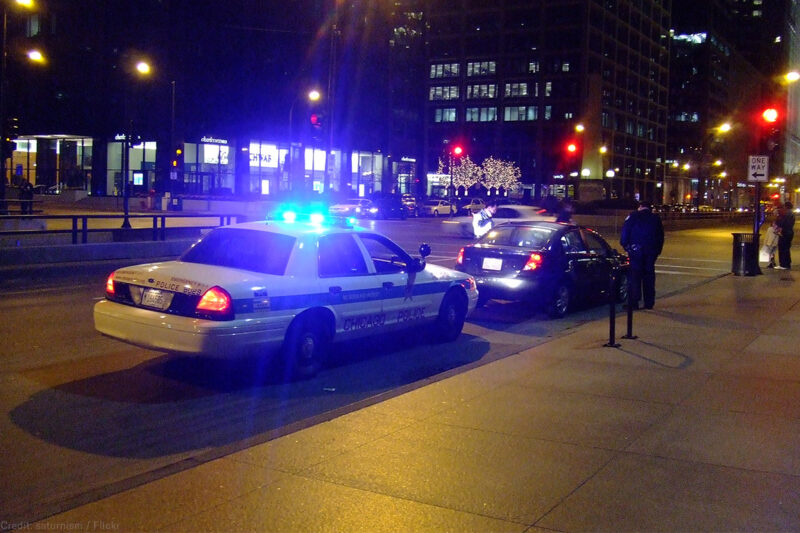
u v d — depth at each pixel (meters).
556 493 4.92
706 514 4.60
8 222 28.31
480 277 12.82
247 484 5.01
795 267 23.19
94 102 69.81
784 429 6.38
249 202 53.19
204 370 8.66
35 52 52.44
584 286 13.56
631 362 9.01
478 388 7.69
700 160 121.31
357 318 8.85
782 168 153.62
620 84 121.25
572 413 6.80
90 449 5.98
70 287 15.71
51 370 8.51
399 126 96.06
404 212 56.59
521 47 112.69
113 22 68.69
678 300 14.77
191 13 68.06
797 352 9.64
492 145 115.75
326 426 6.32
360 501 4.75
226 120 69.81
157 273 7.88
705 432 6.27
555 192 110.69
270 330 7.75
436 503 4.74
